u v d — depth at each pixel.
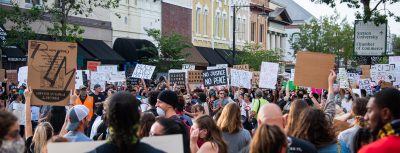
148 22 42.31
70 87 9.90
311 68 11.16
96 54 34.16
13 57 28.41
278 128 5.06
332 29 66.25
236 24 59.69
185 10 48.06
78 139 7.63
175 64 39.31
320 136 6.46
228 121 7.87
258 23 66.81
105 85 22.33
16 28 27.58
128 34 39.88
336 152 6.48
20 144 5.71
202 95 16.88
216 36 55.09
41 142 7.84
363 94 18.28
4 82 21.77
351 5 29.75
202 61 48.19
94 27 35.84
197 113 12.23
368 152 4.54
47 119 9.80
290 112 6.87
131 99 4.70
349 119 8.76
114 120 4.65
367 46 29.98
